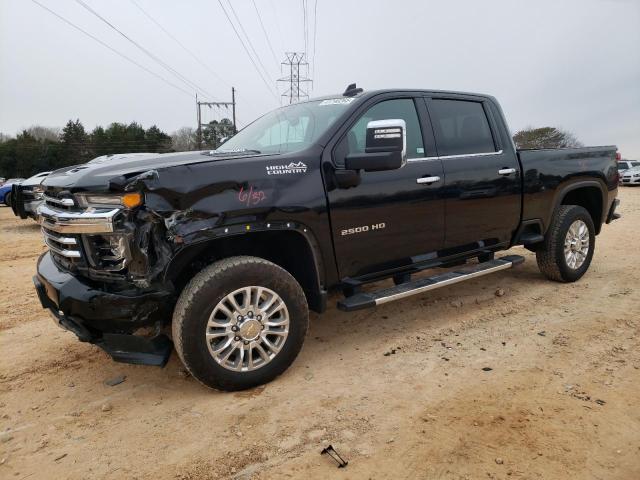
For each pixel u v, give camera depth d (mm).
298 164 3332
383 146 3203
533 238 5043
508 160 4676
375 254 3777
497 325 4316
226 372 3117
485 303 4945
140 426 2908
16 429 2936
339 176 3482
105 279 2961
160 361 2980
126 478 2451
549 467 2398
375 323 4484
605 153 5734
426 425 2787
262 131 4301
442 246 4250
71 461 2607
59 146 64000
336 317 4672
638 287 5328
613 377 3275
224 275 3025
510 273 6094
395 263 3957
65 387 3455
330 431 2770
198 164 2963
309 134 3709
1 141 68188
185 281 3275
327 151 3496
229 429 2828
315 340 4137
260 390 3264
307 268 3514
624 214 12406
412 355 3752
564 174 5133
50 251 3592
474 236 4473
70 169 4086
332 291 3699
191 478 2428
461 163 4266
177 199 2834
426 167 4020
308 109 4098
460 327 4301
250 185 3088
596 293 5145
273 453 2594
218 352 3066
